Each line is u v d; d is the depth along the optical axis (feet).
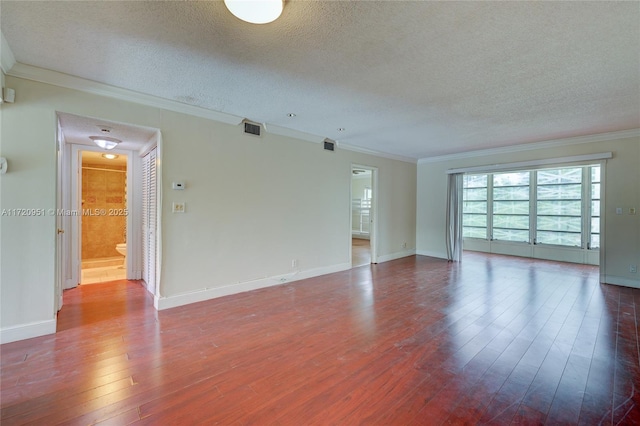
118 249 16.98
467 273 17.31
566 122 13.39
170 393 6.17
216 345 8.29
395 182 21.93
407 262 20.72
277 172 14.55
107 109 9.73
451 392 6.26
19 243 8.38
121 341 8.45
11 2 5.57
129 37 6.82
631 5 5.58
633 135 14.53
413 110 11.80
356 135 16.12
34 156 8.55
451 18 6.02
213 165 12.28
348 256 18.40
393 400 6.01
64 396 6.02
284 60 7.84
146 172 13.61
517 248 23.97
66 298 12.17
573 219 21.30
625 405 5.84
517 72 8.52
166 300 11.12
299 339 8.70
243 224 13.32
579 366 7.27
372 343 8.47
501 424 5.33
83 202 20.85
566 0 5.48
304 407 5.79
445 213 22.35
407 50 7.32
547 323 9.91
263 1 5.11
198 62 7.99
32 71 8.34
